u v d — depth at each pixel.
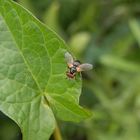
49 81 0.22
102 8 0.47
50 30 0.22
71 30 0.46
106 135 0.39
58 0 0.45
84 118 0.23
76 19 0.47
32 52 0.22
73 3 0.46
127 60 0.42
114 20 0.47
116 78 0.42
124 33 0.46
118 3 0.47
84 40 0.43
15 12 0.21
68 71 0.22
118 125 0.40
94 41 0.45
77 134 0.40
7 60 0.22
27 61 0.22
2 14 0.21
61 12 0.46
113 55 0.42
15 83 0.22
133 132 0.39
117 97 0.41
